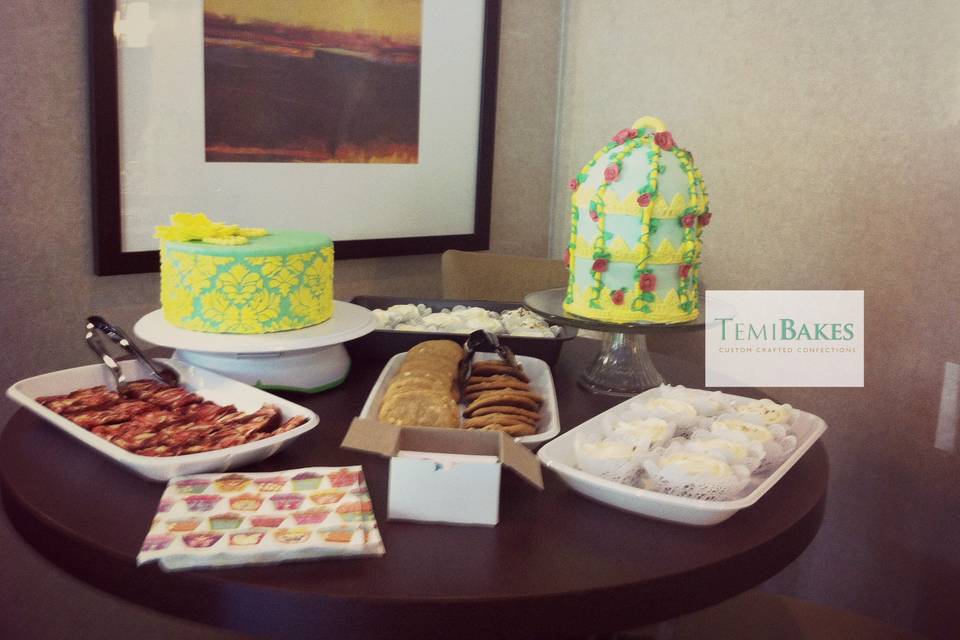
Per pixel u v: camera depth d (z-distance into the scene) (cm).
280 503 89
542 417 120
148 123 169
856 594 189
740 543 89
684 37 211
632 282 131
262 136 186
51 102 159
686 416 112
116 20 161
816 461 113
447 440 94
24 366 163
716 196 208
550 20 238
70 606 170
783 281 196
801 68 188
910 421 177
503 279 202
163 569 78
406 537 87
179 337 123
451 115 220
